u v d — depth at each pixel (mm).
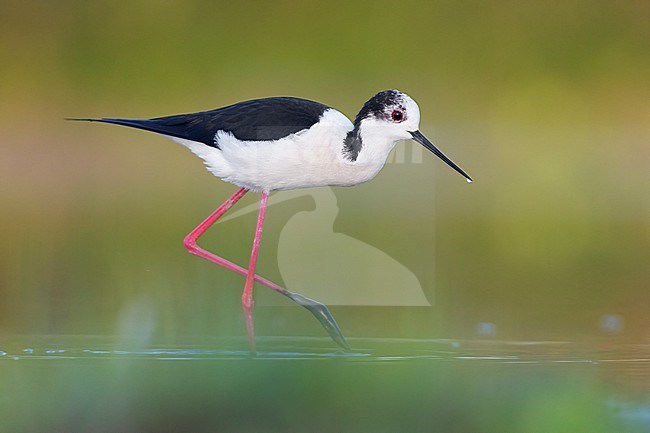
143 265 12805
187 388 7367
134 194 17359
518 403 7016
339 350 9258
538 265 13227
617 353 9039
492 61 21047
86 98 20438
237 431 6555
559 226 15648
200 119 10398
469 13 21484
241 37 21016
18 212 16016
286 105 10375
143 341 9492
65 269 12531
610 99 20797
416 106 10398
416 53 20984
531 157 19281
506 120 20188
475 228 15352
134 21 21141
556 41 21422
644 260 13539
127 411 6914
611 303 11367
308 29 21047
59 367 8320
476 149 19469
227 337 9906
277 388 7371
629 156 19438
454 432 6457
